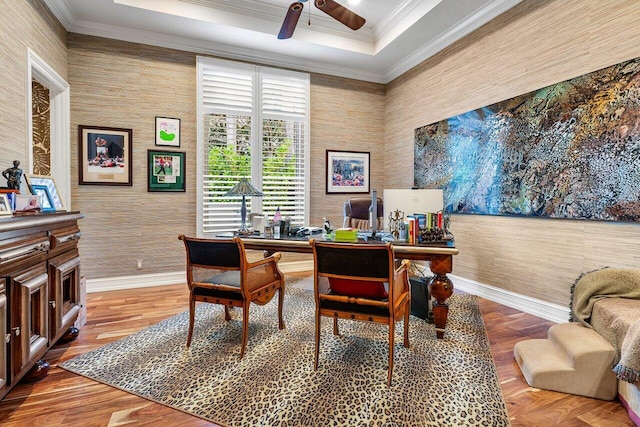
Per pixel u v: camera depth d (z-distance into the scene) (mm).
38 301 1845
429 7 3420
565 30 2699
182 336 2496
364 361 2102
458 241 3896
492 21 3385
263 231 3158
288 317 2895
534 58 2961
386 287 2205
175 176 4094
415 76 4594
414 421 1541
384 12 3908
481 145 3535
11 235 1575
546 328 2682
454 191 3924
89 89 3678
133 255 3922
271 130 4559
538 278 2977
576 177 2623
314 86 4832
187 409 1637
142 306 3225
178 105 4086
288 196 4684
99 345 2348
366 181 5234
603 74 2432
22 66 2639
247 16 3795
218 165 4270
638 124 2236
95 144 3715
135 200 3914
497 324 2771
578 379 1771
